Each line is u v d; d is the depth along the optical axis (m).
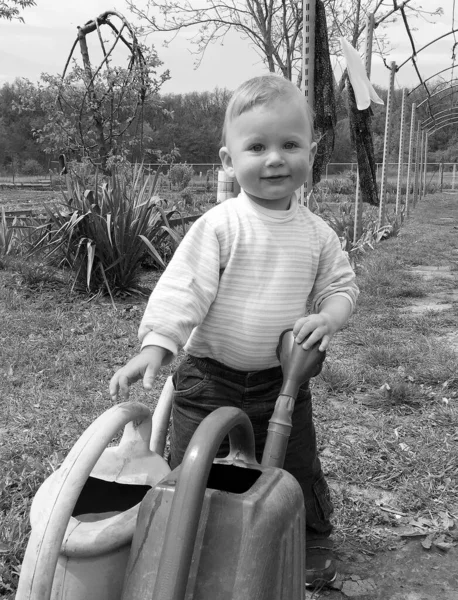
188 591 1.21
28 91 11.47
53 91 11.27
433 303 6.85
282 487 1.35
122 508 1.57
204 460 1.17
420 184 31.31
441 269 9.23
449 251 11.21
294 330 1.61
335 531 2.48
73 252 6.85
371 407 3.78
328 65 6.85
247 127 1.70
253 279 1.76
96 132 11.52
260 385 1.83
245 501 1.26
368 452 3.14
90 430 1.40
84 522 1.41
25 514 2.48
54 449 3.13
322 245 1.89
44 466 2.89
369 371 4.32
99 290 6.63
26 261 7.25
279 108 1.68
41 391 3.91
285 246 1.79
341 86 9.75
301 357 1.58
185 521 1.13
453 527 2.55
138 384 4.06
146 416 1.56
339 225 11.41
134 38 10.88
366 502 2.70
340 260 1.92
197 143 47.97
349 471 2.92
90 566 1.37
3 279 6.95
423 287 7.58
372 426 3.46
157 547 1.22
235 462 1.44
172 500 1.18
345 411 3.67
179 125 48.78
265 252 1.77
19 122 56.75
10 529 2.38
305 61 6.59
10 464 2.91
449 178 51.81
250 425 1.41
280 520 1.28
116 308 6.21
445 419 3.55
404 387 3.89
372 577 2.26
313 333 1.59
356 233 10.95
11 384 4.02
